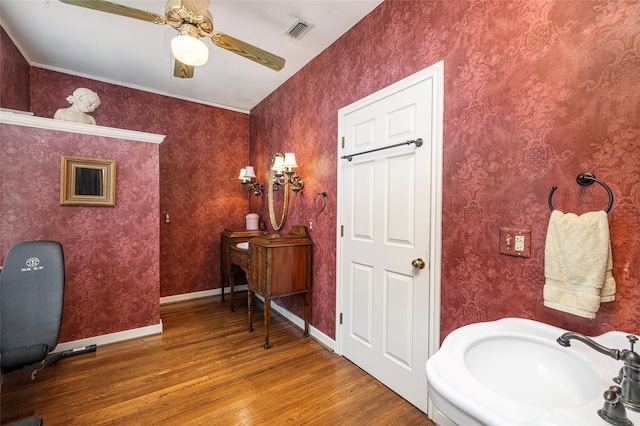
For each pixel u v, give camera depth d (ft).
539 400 2.78
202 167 12.76
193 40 5.20
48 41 8.27
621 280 3.21
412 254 5.77
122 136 8.26
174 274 12.14
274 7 6.73
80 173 7.66
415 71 5.72
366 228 6.91
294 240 8.48
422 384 5.50
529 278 4.01
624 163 3.21
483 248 4.59
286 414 5.34
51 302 5.36
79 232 7.75
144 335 8.65
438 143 5.26
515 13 4.19
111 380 6.35
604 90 3.35
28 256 5.38
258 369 6.87
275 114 11.38
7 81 7.76
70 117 7.73
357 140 7.19
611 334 3.09
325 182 8.36
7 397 5.73
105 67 9.77
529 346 3.20
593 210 3.43
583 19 3.52
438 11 5.28
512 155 4.22
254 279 8.69
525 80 4.07
